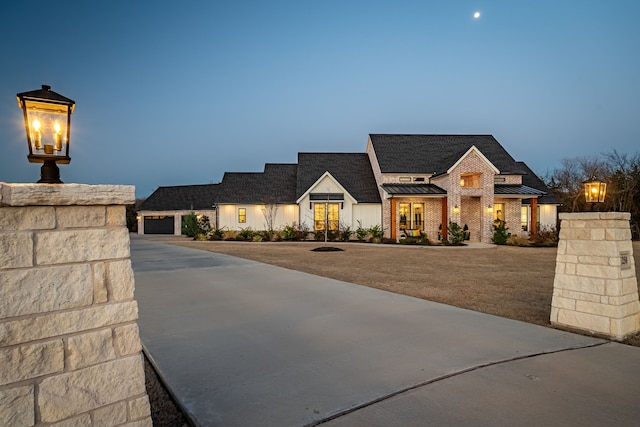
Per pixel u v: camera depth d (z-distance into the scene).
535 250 18.94
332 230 25.45
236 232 26.81
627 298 5.08
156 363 4.04
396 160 26.28
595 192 5.81
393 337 4.91
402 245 21.64
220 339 4.84
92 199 2.14
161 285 8.77
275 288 8.36
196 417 2.94
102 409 2.11
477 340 4.79
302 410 3.04
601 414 3.01
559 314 5.54
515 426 2.82
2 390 1.86
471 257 15.57
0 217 1.91
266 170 30.72
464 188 22.94
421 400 3.21
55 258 2.05
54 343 2.00
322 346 4.57
